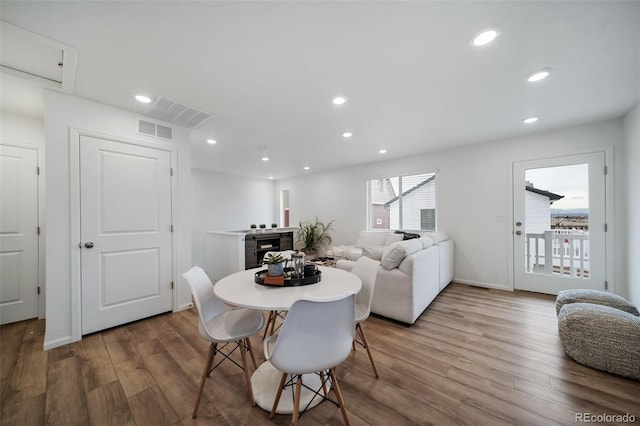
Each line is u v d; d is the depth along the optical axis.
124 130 2.54
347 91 2.20
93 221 2.35
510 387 1.58
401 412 1.39
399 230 4.73
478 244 3.87
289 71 1.90
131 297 2.59
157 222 2.78
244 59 1.75
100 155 2.40
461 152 4.02
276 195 7.41
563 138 3.19
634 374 1.61
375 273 1.81
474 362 1.86
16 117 2.65
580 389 1.55
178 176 2.96
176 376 1.73
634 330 1.64
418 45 1.61
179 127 2.98
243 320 1.64
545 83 2.08
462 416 1.36
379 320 2.65
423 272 2.72
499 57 1.74
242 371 1.80
